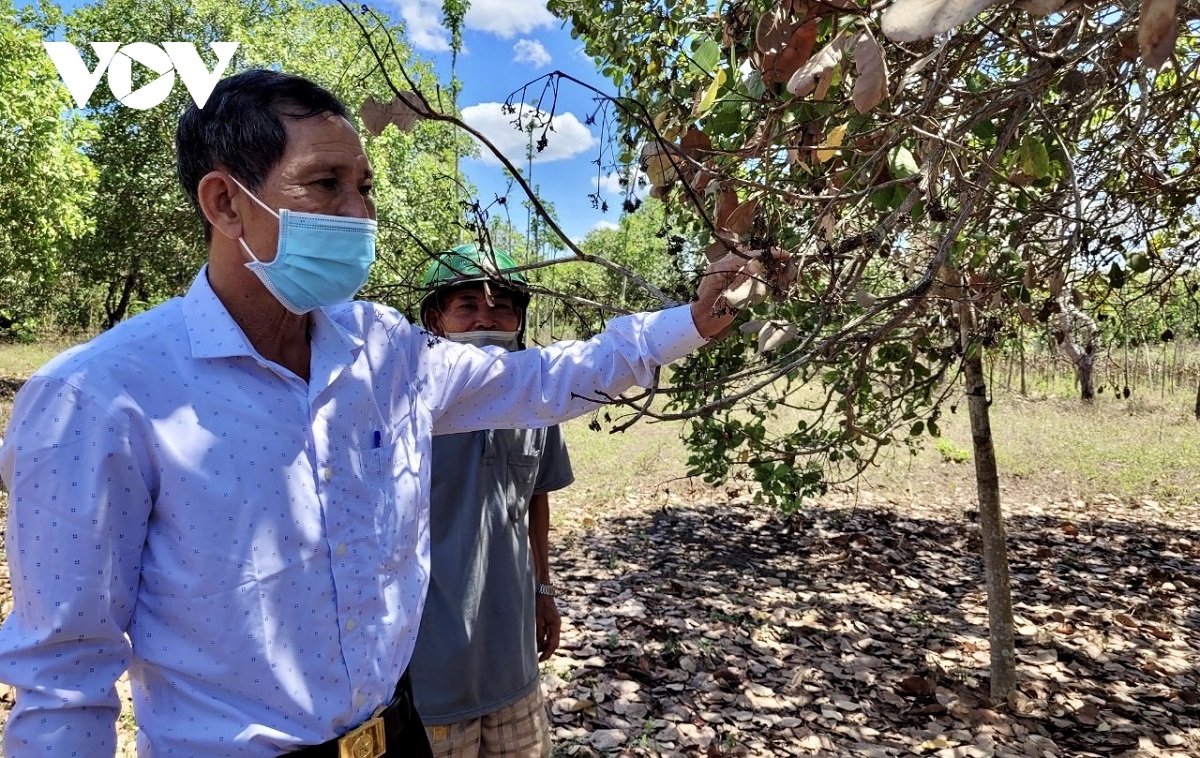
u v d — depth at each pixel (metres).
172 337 1.11
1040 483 8.60
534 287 1.58
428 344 1.48
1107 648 4.46
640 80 2.57
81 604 1.02
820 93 1.14
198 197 1.17
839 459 3.37
